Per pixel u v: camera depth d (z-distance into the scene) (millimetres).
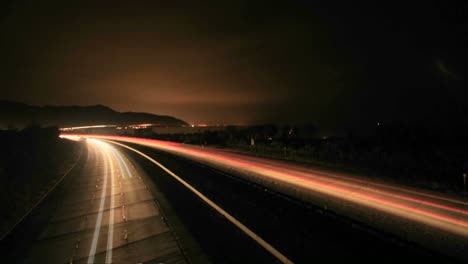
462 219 8328
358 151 21094
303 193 12094
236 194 12641
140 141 62375
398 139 23219
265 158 23578
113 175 19641
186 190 13883
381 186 12398
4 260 7898
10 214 11555
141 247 7984
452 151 17219
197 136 53219
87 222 10344
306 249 7223
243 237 8117
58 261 7594
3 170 15734
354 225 8484
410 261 6430
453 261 6285
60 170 22109
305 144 29125
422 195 10836
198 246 7746
